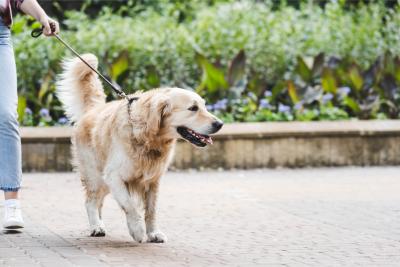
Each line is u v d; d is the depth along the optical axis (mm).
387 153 13406
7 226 7059
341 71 15023
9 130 7008
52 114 14016
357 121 13539
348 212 8641
